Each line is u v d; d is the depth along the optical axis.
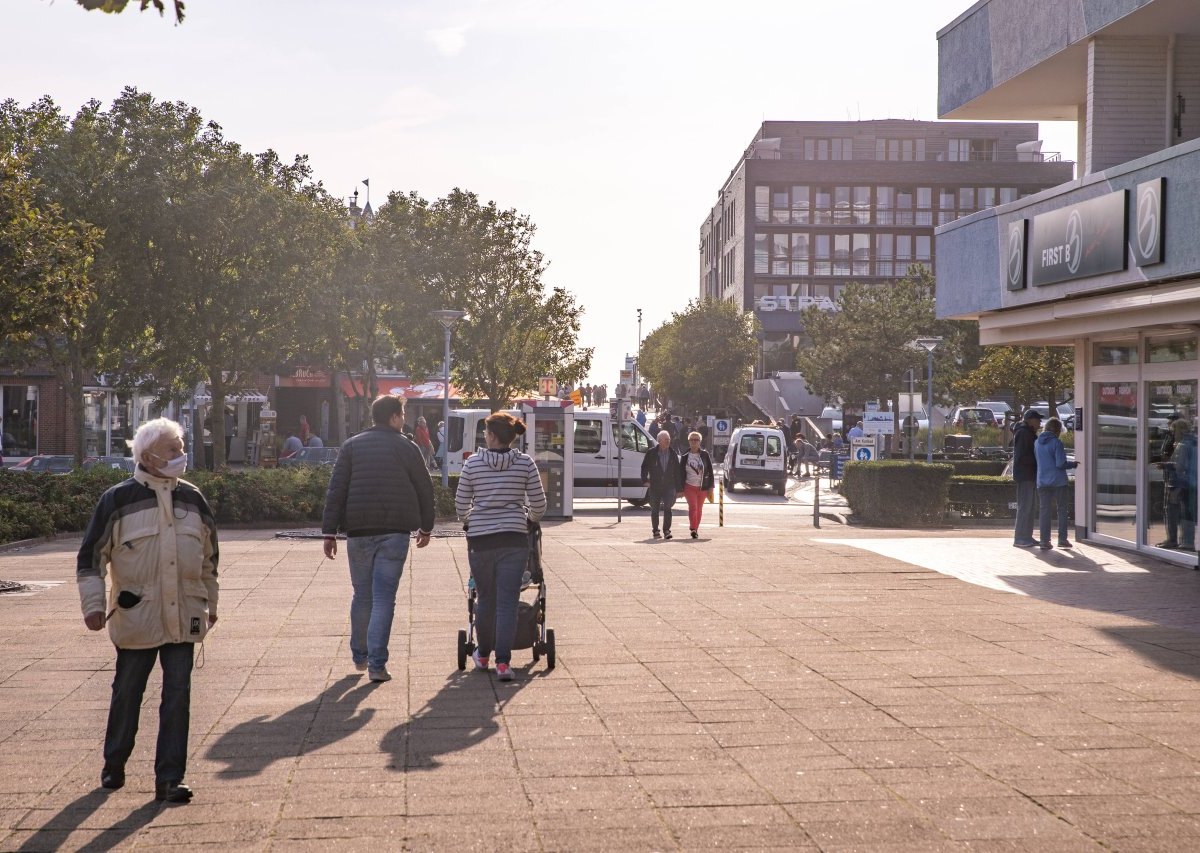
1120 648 9.91
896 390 57.41
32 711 7.81
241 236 33.47
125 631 5.93
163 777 5.84
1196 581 14.64
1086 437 19.55
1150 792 5.90
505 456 9.05
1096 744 6.81
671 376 79.69
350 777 6.24
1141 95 17.73
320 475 25.31
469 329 45.62
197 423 42.53
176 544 5.99
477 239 45.69
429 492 9.16
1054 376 44.91
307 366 53.06
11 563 16.52
